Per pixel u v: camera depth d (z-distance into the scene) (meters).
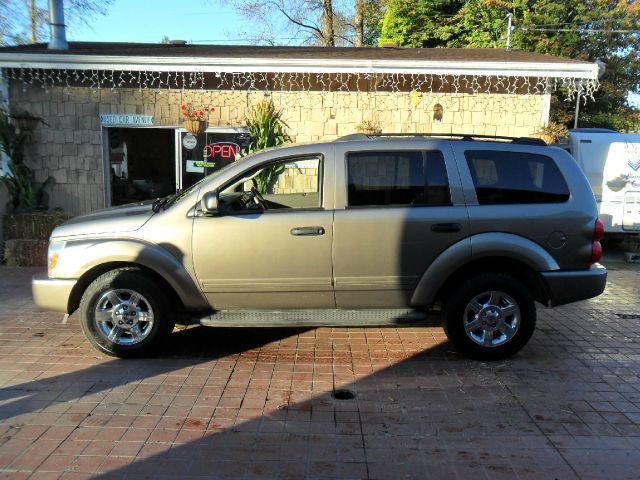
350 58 9.73
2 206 9.43
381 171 4.89
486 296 4.93
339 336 5.72
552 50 20.31
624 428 3.81
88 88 9.91
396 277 4.84
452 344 5.33
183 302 4.90
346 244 4.78
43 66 9.22
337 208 4.82
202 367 4.83
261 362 4.97
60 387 4.37
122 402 4.12
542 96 10.38
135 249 4.76
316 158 4.95
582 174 4.99
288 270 4.82
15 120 9.66
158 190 10.40
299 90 10.21
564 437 3.68
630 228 11.38
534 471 3.27
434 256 4.82
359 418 3.92
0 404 4.06
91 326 4.90
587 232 4.88
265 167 4.96
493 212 4.82
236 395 4.27
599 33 20.98
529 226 4.83
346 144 4.95
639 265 10.31
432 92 10.28
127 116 10.02
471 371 4.80
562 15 20.59
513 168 4.94
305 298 4.92
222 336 5.68
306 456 3.41
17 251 9.00
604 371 4.84
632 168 11.24
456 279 5.04
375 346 5.43
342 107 10.29
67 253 4.85
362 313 4.96
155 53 10.13
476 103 10.35
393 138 5.08
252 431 3.72
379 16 25.00
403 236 4.78
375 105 10.31
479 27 21.66
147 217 4.90
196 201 4.88
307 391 4.36
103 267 4.95
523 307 4.91
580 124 21.84
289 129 10.29
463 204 4.84
